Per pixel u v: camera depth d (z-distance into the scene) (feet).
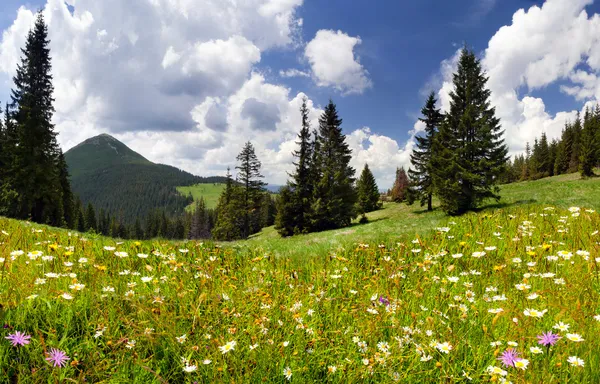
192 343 7.91
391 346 8.13
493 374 6.75
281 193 148.15
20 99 123.24
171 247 19.93
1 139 135.54
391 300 10.59
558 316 8.11
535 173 293.84
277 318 9.50
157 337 7.82
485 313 9.77
